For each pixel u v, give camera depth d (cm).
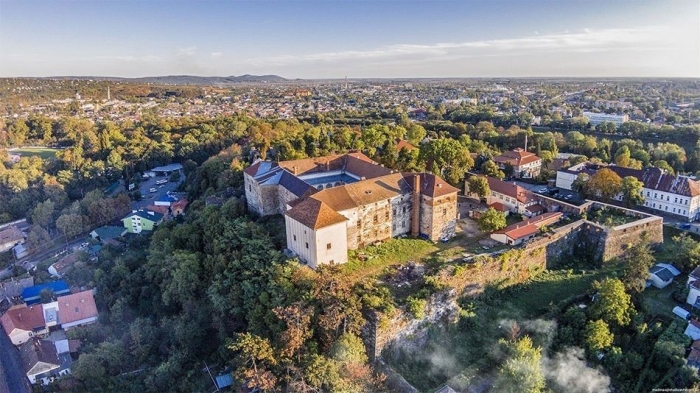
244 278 7206
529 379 5322
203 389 6506
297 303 6047
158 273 9088
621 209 9438
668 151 15200
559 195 11925
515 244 8044
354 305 5956
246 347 5603
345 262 7319
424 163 11350
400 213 8288
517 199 9744
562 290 7575
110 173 18162
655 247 8788
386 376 5881
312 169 10150
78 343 8531
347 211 7469
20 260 12750
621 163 13662
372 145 12925
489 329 6825
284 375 5659
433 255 7731
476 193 10612
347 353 5659
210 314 7631
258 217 9419
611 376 5916
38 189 16125
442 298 6619
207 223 9381
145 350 7800
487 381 5888
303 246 7181
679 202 10606
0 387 7762
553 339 6450
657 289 7312
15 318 9019
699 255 7650
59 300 9331
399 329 6184
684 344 5941
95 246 12675
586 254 8488
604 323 6275
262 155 12925
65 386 7369
